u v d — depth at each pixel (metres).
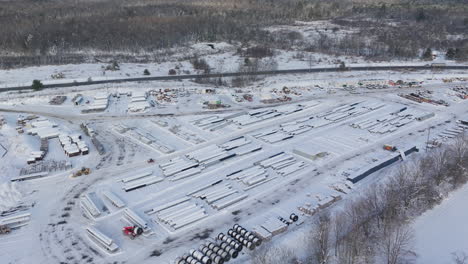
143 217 61.31
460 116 104.88
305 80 134.62
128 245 54.78
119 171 75.62
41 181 71.88
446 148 80.06
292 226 59.22
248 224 59.56
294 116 105.94
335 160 80.56
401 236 52.09
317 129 97.50
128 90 123.19
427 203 64.12
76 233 57.34
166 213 61.88
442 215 62.22
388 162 77.88
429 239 56.69
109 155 82.31
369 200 60.22
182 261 50.84
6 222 59.09
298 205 64.44
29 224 59.50
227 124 99.75
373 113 108.31
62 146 86.44
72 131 94.44
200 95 120.94
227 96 121.50
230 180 72.94
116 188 69.62
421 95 122.25
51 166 76.62
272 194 68.25
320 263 49.59
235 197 66.25
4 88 122.69
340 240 52.75
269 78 137.38
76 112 107.56
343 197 66.69
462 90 126.62
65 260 51.66
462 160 73.81
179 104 113.62
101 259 51.88
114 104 113.62
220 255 51.62
